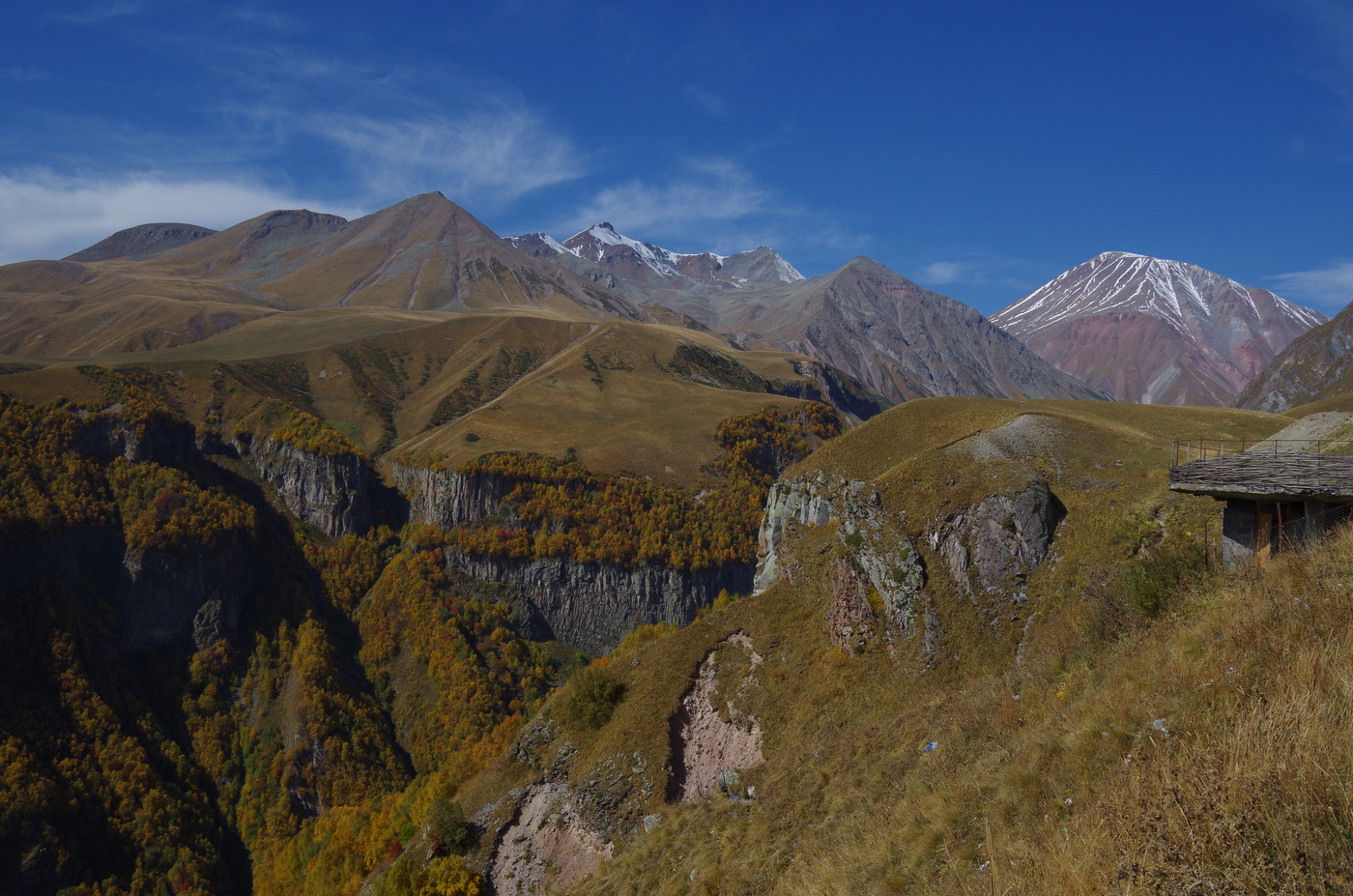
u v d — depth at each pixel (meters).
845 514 65.69
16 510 178.88
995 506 54.59
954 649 50.56
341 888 87.31
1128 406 79.00
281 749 174.50
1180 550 40.66
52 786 139.25
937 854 17.48
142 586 190.75
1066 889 11.69
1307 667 13.38
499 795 67.06
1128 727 16.67
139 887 137.12
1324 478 23.62
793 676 60.06
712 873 34.28
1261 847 10.01
